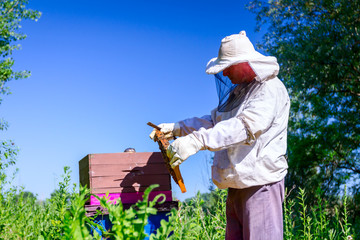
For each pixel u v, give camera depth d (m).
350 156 16.20
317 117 16.70
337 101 16.38
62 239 1.44
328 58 15.52
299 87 15.89
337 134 16.12
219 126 2.92
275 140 3.08
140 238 1.42
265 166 3.02
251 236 3.03
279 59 16.56
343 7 16.25
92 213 3.38
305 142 16.23
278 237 3.03
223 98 3.30
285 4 17.92
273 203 3.06
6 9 19.22
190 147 2.87
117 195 3.66
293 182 15.86
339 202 13.05
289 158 16.53
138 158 3.76
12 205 4.52
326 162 16.30
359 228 6.63
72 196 3.60
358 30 15.44
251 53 3.14
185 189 3.24
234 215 3.32
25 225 3.82
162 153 3.43
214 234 4.09
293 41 16.91
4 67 18.41
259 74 2.99
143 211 1.41
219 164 3.15
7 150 7.80
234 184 3.05
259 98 3.04
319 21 17.33
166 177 3.77
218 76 3.29
